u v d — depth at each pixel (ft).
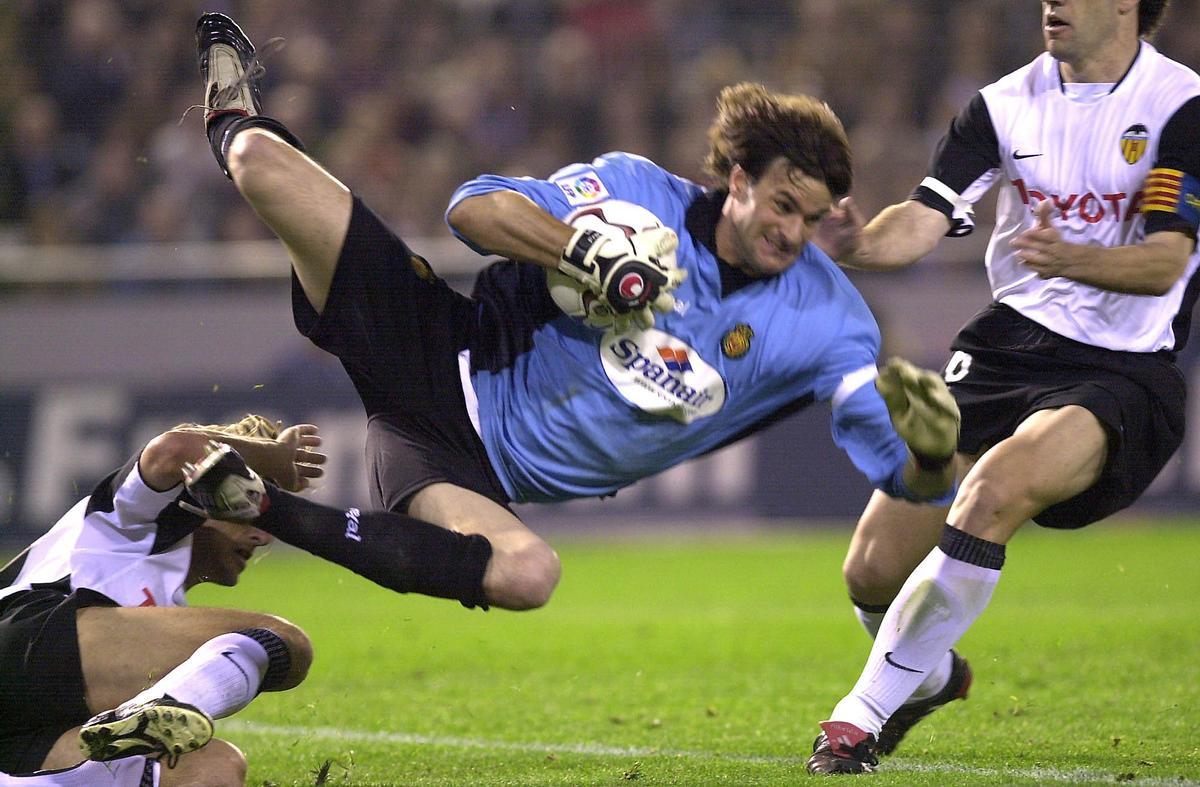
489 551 39.06
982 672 63.82
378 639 82.48
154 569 40.52
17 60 151.74
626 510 132.16
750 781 41.22
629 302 38.04
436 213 150.10
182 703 35.14
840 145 39.01
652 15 159.33
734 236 40.22
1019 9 152.46
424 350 42.78
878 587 48.37
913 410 36.91
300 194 40.83
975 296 126.93
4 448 129.29
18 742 38.70
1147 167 45.96
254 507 37.06
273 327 130.31
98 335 131.13
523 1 160.56
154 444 39.60
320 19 157.69
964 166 49.19
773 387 41.55
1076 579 98.78
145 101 151.12
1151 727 50.37
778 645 75.72
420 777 45.27
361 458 126.62
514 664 71.92
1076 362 46.44
